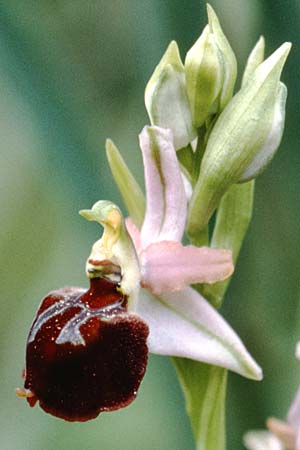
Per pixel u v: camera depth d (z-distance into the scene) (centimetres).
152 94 17
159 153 17
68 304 17
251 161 17
